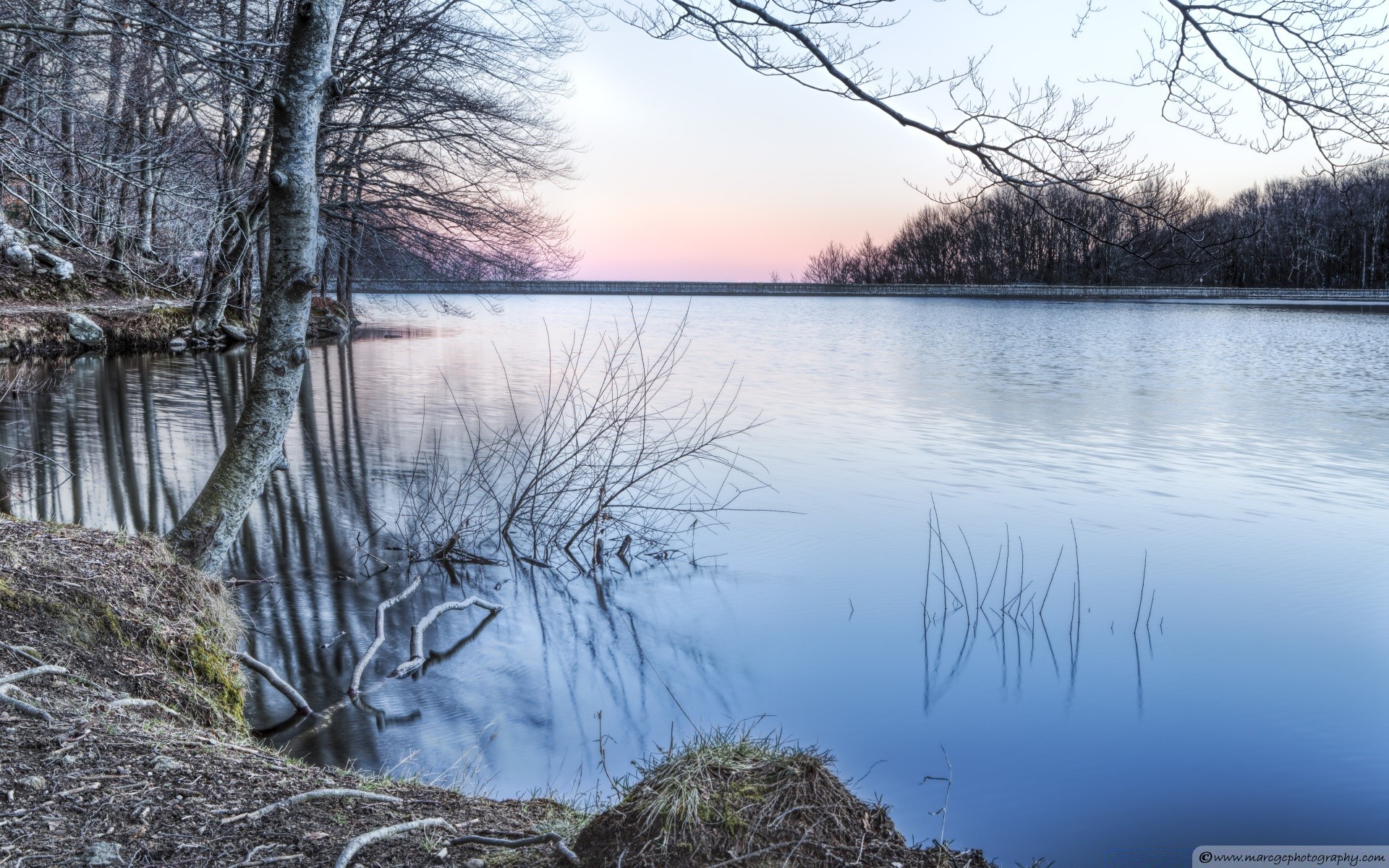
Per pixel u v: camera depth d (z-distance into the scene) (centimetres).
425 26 1883
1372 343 4078
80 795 329
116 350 2852
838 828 300
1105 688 711
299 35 648
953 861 308
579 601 897
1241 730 637
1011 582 956
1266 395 2441
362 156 2084
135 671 499
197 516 664
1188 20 584
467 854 327
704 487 1346
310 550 1017
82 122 1223
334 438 1659
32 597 505
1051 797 546
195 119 1508
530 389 2348
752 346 4009
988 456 1599
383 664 729
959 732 633
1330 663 753
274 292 676
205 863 298
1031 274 10281
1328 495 1340
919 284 11981
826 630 827
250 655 730
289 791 365
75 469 1330
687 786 297
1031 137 588
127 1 826
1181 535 1127
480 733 619
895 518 1194
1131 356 3541
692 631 820
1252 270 8681
